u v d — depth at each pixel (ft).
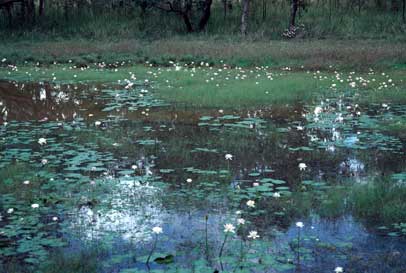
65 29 95.09
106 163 22.67
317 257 13.85
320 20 95.81
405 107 35.45
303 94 40.70
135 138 27.20
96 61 65.51
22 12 99.25
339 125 30.19
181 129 29.43
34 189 19.10
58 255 13.79
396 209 16.96
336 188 19.21
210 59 64.49
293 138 27.40
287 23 95.30
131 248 14.34
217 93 39.96
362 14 97.55
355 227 15.98
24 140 26.32
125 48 73.15
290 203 17.94
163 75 51.70
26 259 13.46
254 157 23.89
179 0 93.81
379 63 59.67
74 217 16.65
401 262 13.55
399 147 25.39
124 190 19.24
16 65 62.64
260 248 14.33
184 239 14.96
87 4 105.50
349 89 43.16
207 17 94.48
